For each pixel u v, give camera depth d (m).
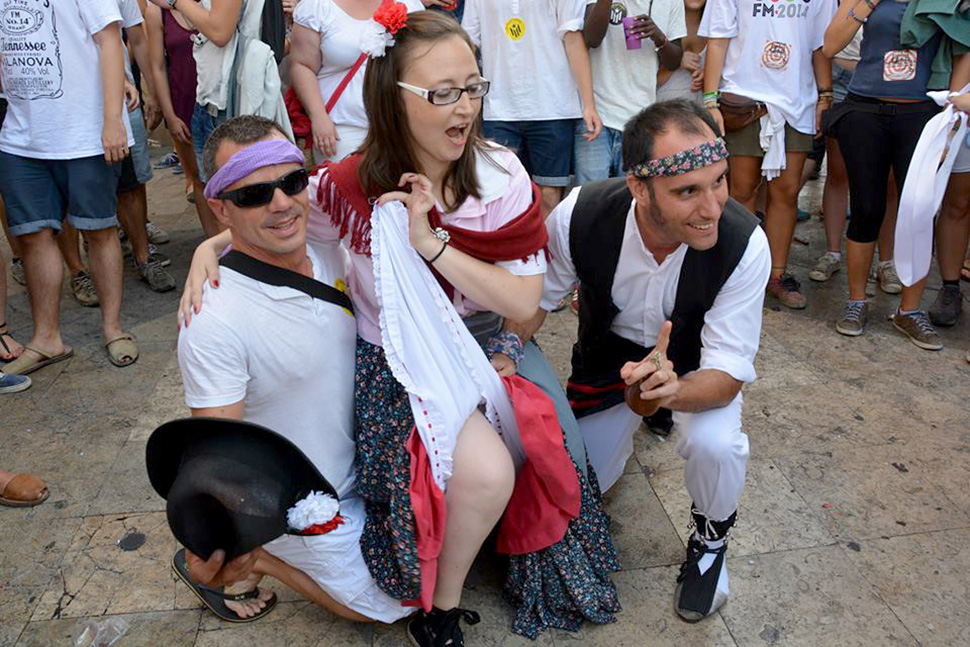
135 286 4.37
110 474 2.88
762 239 2.07
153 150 6.93
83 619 2.29
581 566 2.19
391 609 2.13
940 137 3.21
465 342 2.02
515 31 3.74
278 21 3.54
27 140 3.26
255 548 1.73
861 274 3.69
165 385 3.43
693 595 2.22
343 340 2.02
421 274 1.98
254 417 1.99
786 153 3.85
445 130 1.83
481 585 2.37
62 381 3.47
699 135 1.84
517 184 1.99
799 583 2.35
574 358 2.54
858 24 3.49
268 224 1.80
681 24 3.88
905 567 2.40
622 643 2.17
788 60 3.71
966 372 3.42
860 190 3.57
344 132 3.49
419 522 1.90
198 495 1.67
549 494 2.09
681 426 2.15
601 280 2.23
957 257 3.77
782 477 2.79
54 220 3.43
